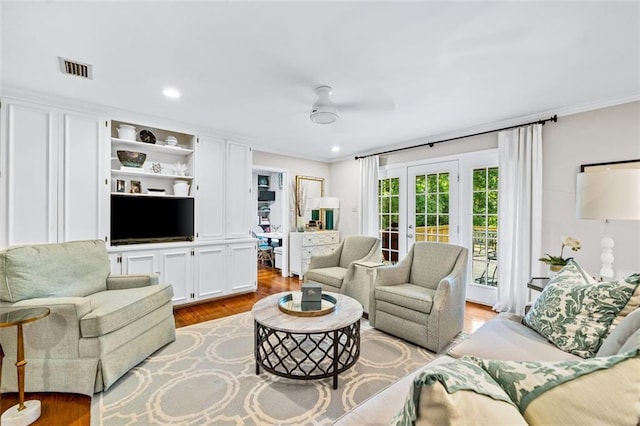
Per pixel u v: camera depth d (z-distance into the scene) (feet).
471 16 5.53
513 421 1.91
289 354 6.81
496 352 4.90
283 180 18.21
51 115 9.58
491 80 8.10
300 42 6.40
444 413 1.87
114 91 9.01
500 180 11.59
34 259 7.13
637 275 4.79
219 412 5.83
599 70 7.52
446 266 9.74
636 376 2.05
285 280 17.21
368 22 5.72
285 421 5.59
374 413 3.51
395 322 9.18
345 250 13.15
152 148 12.24
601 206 6.55
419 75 7.84
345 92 8.90
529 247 10.80
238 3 5.22
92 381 6.35
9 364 6.31
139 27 5.90
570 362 2.29
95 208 10.38
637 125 8.84
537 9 5.32
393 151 15.94
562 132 10.26
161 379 6.95
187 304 12.42
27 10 5.36
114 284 8.82
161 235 12.12
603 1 5.11
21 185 9.13
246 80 8.19
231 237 13.82
